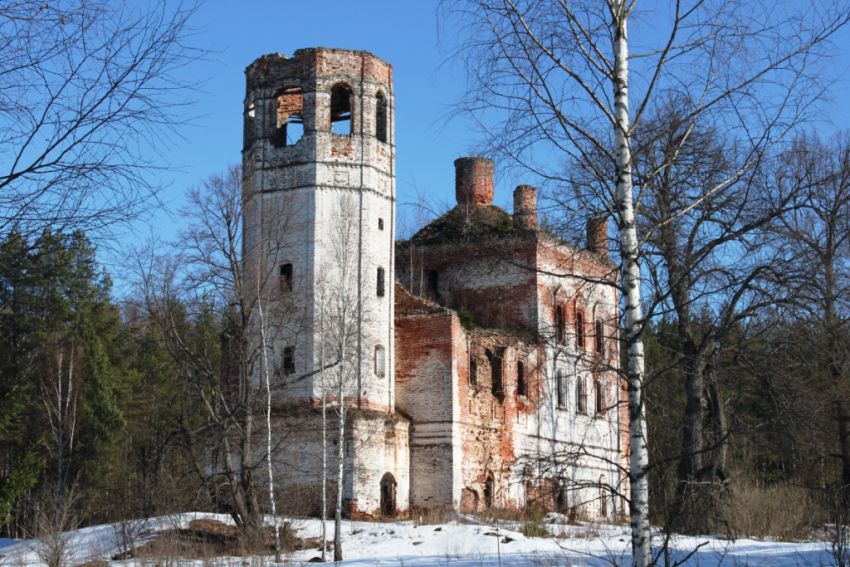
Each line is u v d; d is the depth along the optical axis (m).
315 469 41.75
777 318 17.61
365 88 45.81
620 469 15.42
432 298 52.72
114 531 32.66
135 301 42.56
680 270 15.66
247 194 45.50
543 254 51.81
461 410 46.00
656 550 19.92
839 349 19.91
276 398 42.88
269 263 43.72
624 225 14.58
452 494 44.50
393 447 44.28
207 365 38.59
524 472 15.87
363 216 44.81
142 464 41.12
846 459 31.92
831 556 21.14
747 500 26.73
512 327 51.28
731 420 17.67
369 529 34.84
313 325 42.34
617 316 15.30
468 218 53.41
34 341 41.31
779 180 14.84
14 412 42.88
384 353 45.00
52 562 27.19
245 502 34.62
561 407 52.56
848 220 19.08
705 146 15.37
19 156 11.68
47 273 12.76
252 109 46.81
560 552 24.81
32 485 44.00
